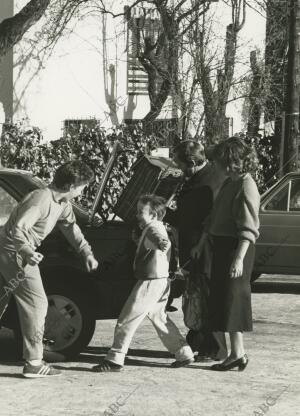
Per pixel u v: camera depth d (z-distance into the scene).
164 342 7.71
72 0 19.08
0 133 16.73
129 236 7.95
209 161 8.55
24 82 19.64
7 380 7.25
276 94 21.12
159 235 7.45
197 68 19.02
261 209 12.23
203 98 19.16
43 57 19.69
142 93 21.98
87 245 7.61
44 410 6.41
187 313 7.79
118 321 7.57
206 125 19.16
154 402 6.63
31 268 7.25
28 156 15.92
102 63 21.12
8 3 19.36
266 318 10.33
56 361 7.85
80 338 7.81
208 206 7.79
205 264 7.76
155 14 21.36
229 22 21.42
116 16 20.28
